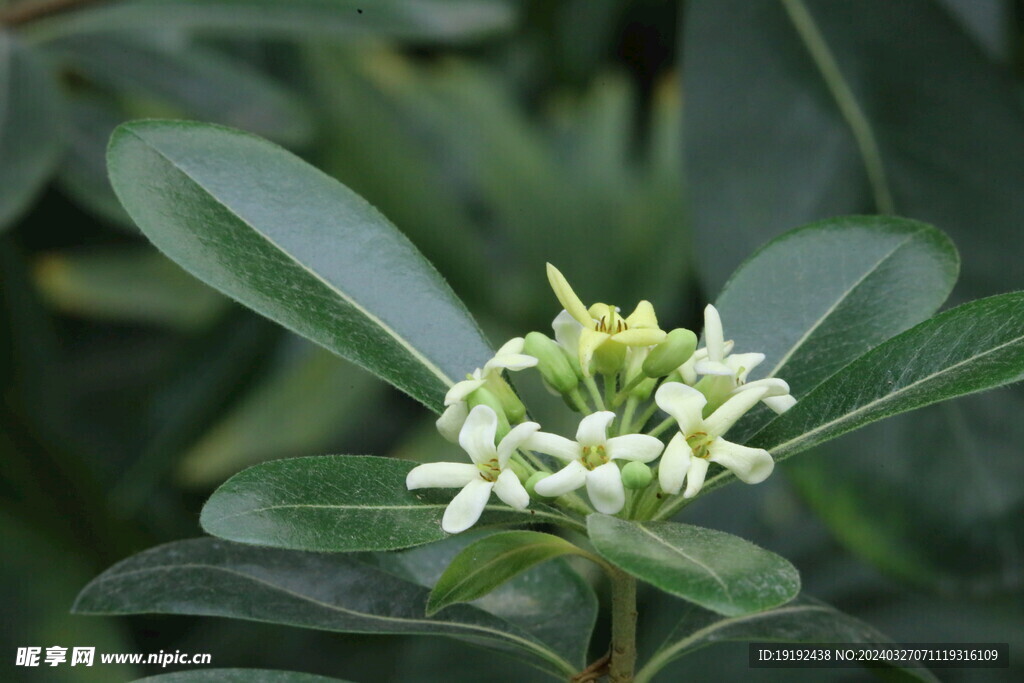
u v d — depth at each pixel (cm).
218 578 58
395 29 77
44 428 73
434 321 58
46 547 71
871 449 64
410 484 54
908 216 68
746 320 61
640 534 52
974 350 54
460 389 55
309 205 59
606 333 56
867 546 64
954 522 64
